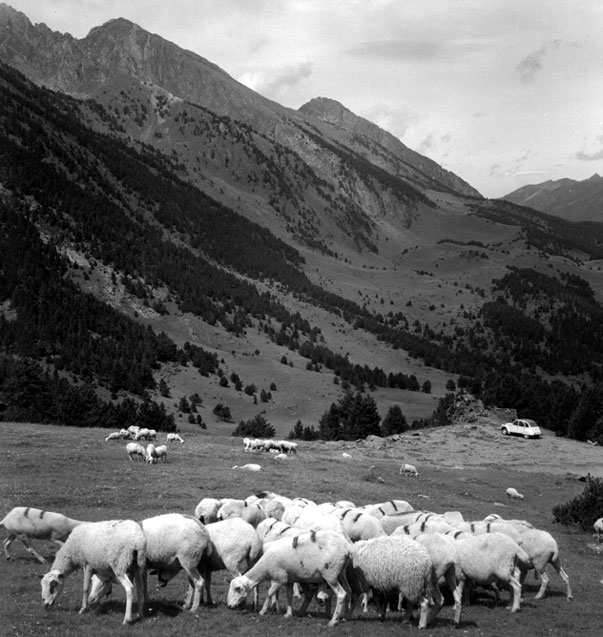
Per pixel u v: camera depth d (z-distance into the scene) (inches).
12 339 7150.6
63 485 1395.2
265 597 815.7
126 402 4586.6
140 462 1824.6
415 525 860.6
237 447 2618.1
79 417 4158.5
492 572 801.6
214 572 940.6
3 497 1227.2
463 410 4473.4
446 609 812.0
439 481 2240.4
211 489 1504.7
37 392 4291.3
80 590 765.3
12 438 2089.1
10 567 830.5
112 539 674.8
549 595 941.2
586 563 1285.7
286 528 820.0
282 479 1750.7
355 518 932.6
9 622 628.4
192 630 639.1
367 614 765.9
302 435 5036.9
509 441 3503.9
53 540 871.1
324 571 705.6
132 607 700.7
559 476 2640.3
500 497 2101.4
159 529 714.2
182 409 7003.0
